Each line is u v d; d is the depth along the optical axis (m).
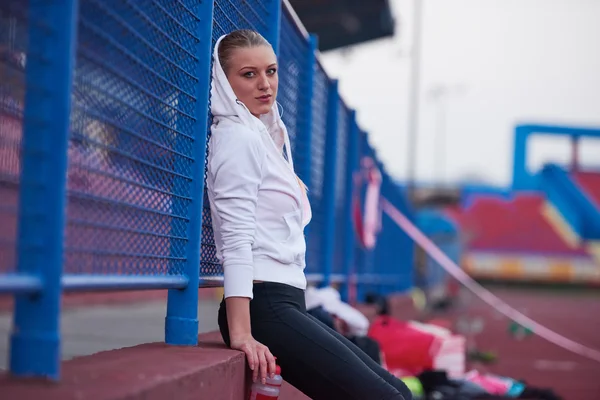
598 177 49.88
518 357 11.23
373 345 5.56
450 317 19.28
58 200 2.19
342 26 18.45
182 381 2.46
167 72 3.13
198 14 3.46
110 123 2.65
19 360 2.22
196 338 3.36
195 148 3.38
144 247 3.00
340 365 3.20
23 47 2.23
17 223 2.20
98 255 2.63
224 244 3.16
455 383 6.25
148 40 2.95
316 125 7.06
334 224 8.34
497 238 50.34
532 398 6.51
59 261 2.21
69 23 2.20
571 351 12.32
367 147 11.33
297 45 5.99
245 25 4.35
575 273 49.44
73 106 2.40
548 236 50.03
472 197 50.72
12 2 2.22
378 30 19.33
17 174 2.26
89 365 2.58
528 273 49.91
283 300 3.25
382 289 14.48
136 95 2.85
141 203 2.94
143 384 2.25
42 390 2.09
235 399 3.04
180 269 3.32
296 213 3.38
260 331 3.24
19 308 2.22
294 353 3.21
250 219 3.16
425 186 51.97
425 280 21.88
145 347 3.21
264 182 3.30
